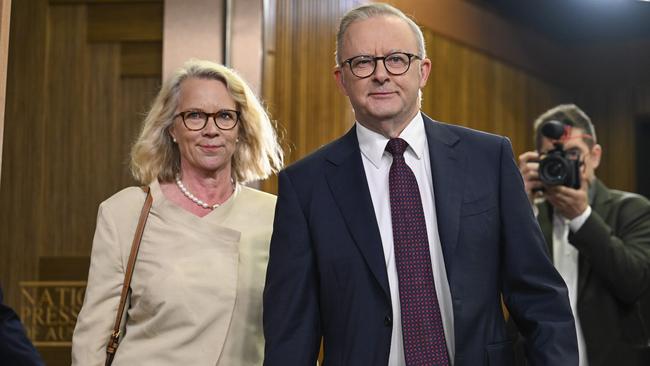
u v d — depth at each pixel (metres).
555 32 6.73
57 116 4.29
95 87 4.29
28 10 4.32
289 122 4.44
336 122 4.76
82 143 4.27
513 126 6.25
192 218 3.05
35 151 4.28
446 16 5.56
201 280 2.97
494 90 6.05
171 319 2.93
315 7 4.63
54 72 4.30
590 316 4.02
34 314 4.22
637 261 4.00
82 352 2.94
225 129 3.09
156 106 3.16
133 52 4.29
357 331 2.62
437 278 2.65
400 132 2.76
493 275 2.67
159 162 3.16
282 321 2.69
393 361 2.62
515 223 2.68
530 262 2.66
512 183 2.72
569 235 4.04
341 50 2.75
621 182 6.93
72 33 4.31
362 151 2.79
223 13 4.22
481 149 2.77
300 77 4.52
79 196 4.25
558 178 4.04
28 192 4.27
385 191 2.74
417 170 2.75
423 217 2.69
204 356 2.92
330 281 2.68
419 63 2.74
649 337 4.06
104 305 3.00
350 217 2.70
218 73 3.14
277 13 4.39
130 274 3.00
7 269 4.25
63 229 4.25
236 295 3.00
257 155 3.23
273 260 2.78
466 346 2.58
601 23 6.71
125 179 4.25
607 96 6.94
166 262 2.99
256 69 4.23
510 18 6.21
